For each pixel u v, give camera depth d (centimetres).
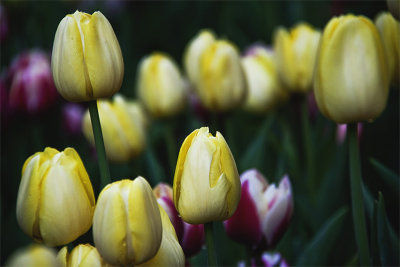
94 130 83
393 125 142
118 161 122
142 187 74
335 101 84
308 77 123
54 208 76
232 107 120
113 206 73
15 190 154
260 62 138
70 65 80
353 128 86
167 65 135
